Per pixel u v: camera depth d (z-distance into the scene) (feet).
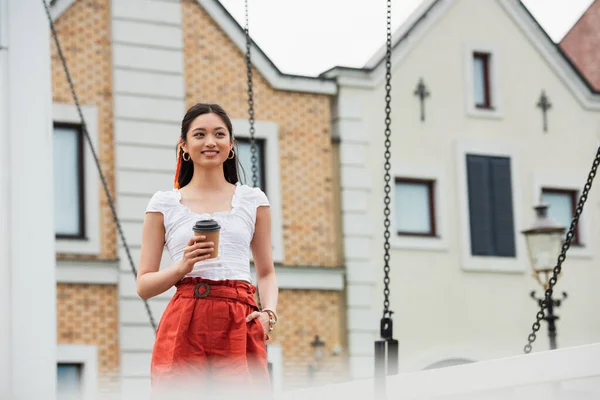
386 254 22.07
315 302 60.54
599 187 67.92
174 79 58.44
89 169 56.13
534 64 67.77
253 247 15.79
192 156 15.56
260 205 15.70
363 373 60.75
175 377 14.92
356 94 62.80
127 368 55.26
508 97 66.85
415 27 64.64
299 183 61.21
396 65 64.03
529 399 21.77
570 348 17.89
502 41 67.05
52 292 24.57
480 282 64.54
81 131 56.44
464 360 63.36
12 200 24.52
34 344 24.26
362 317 61.36
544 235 41.04
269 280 15.81
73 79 56.44
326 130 62.13
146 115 57.52
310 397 20.45
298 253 60.75
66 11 56.65
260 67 60.80
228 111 59.93
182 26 59.16
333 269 61.00
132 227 56.49
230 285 15.16
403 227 63.36
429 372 18.98
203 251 14.85
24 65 24.91
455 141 65.00
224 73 60.03
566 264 66.28
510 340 64.69
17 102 24.80
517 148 66.59
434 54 65.16
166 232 15.46
